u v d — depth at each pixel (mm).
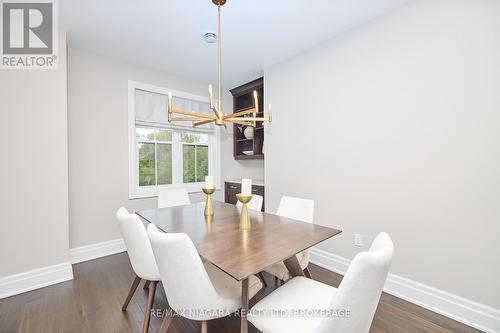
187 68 3197
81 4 1883
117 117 2941
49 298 1929
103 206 2838
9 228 1973
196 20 2111
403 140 1930
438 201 1758
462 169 1646
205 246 1259
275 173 3084
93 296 1959
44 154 2133
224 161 4180
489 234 1546
